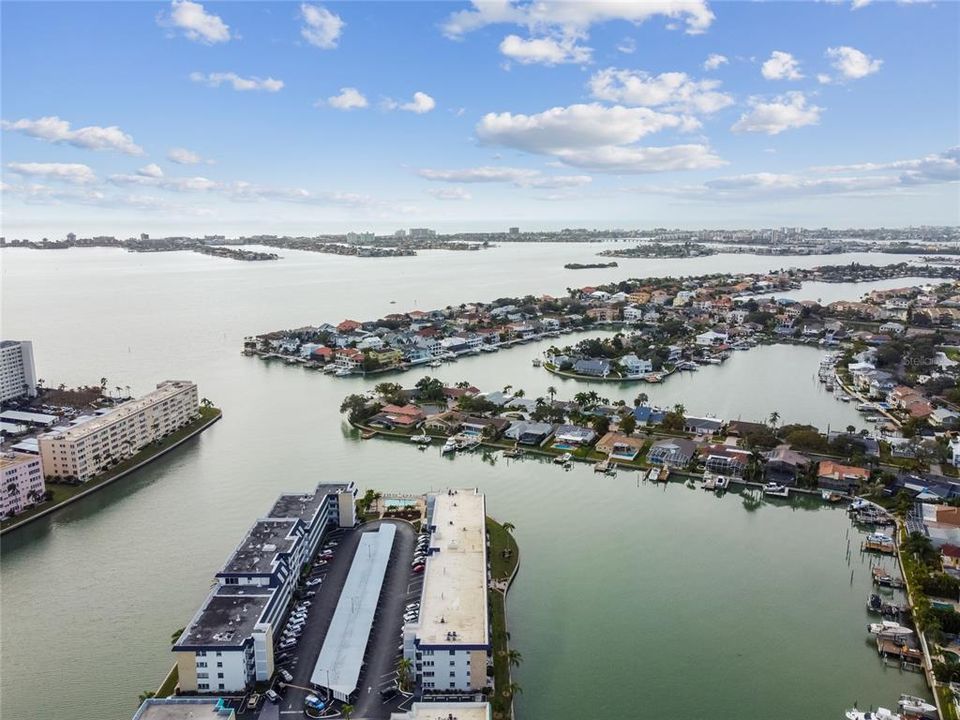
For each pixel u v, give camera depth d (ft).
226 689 452.35
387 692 449.48
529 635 520.83
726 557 643.45
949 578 558.15
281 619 525.75
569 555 642.63
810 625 536.83
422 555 613.11
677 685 467.11
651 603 564.71
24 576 608.19
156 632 525.75
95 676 475.31
